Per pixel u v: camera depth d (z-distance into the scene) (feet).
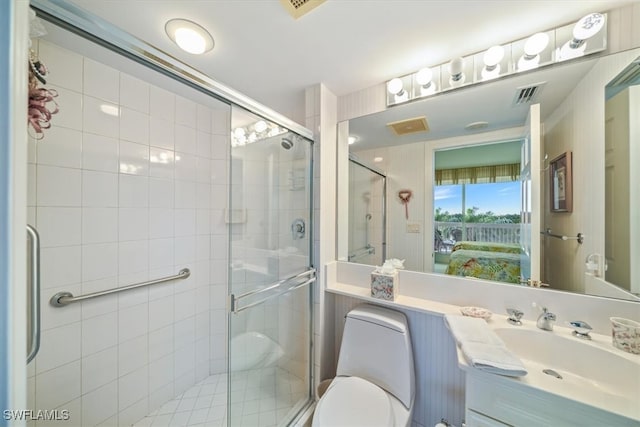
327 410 3.34
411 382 3.82
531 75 3.62
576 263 3.34
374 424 3.12
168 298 5.10
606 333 3.03
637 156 2.97
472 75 4.02
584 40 3.21
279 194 4.70
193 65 4.17
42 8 1.86
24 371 1.17
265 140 4.38
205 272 5.83
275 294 4.60
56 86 3.58
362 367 4.14
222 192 6.00
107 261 4.17
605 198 3.15
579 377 2.79
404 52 3.91
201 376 5.73
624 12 3.01
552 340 3.02
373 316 4.25
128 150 4.44
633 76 2.98
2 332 1.14
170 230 5.14
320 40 3.59
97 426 4.01
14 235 1.15
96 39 2.26
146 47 2.53
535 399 2.33
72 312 3.76
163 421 4.63
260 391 4.28
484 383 2.58
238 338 3.93
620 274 3.04
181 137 5.32
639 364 2.44
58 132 3.61
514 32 3.47
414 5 2.96
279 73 4.47
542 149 3.62
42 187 3.48
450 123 4.34
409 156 4.76
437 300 4.24
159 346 4.93
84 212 3.89
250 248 4.19
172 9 2.99
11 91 1.15
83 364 3.87
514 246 3.83
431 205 4.57
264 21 3.20
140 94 4.60
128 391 4.44
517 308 3.59
